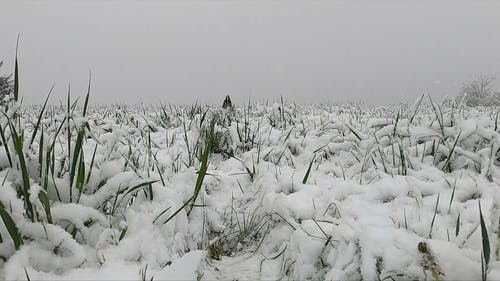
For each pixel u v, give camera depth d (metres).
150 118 6.46
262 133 4.55
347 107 10.06
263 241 2.38
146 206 2.16
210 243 2.31
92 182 2.12
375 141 3.29
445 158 3.20
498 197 1.71
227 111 5.49
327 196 2.49
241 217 2.69
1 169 1.94
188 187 2.54
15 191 1.74
